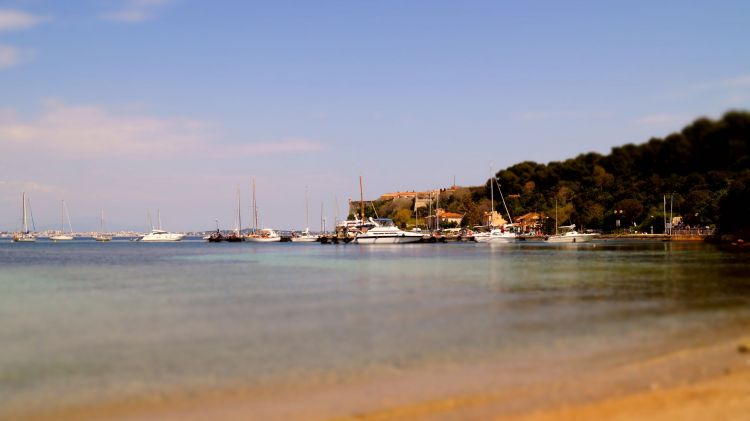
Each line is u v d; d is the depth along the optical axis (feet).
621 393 46.29
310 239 625.82
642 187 409.28
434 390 48.91
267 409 45.24
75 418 44.50
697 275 158.61
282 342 72.28
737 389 46.29
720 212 379.96
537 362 58.49
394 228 465.06
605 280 147.64
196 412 45.14
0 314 99.14
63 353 67.46
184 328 83.71
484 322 84.07
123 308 105.81
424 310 97.71
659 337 70.69
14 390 52.08
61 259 321.32
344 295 122.11
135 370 59.00
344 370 57.36
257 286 145.28
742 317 85.56
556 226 547.90
